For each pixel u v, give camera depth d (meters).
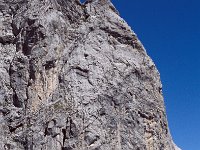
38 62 52.84
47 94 51.75
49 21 55.47
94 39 57.41
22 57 53.66
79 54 54.97
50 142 48.25
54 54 53.88
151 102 57.03
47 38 54.22
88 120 49.78
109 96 52.97
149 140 54.41
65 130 49.31
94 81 53.34
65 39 56.44
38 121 49.56
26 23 56.28
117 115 52.34
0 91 52.25
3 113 51.00
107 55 56.72
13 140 49.09
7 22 58.44
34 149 47.91
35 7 57.62
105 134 50.19
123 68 56.53
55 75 53.03
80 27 58.22
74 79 52.75
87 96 51.62
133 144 51.97
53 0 57.94
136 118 53.97
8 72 53.94
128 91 55.09
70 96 51.41
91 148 48.62
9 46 56.47
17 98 51.84
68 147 48.31
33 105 50.91
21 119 50.31
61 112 50.00
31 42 54.56
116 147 50.38
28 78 52.62
